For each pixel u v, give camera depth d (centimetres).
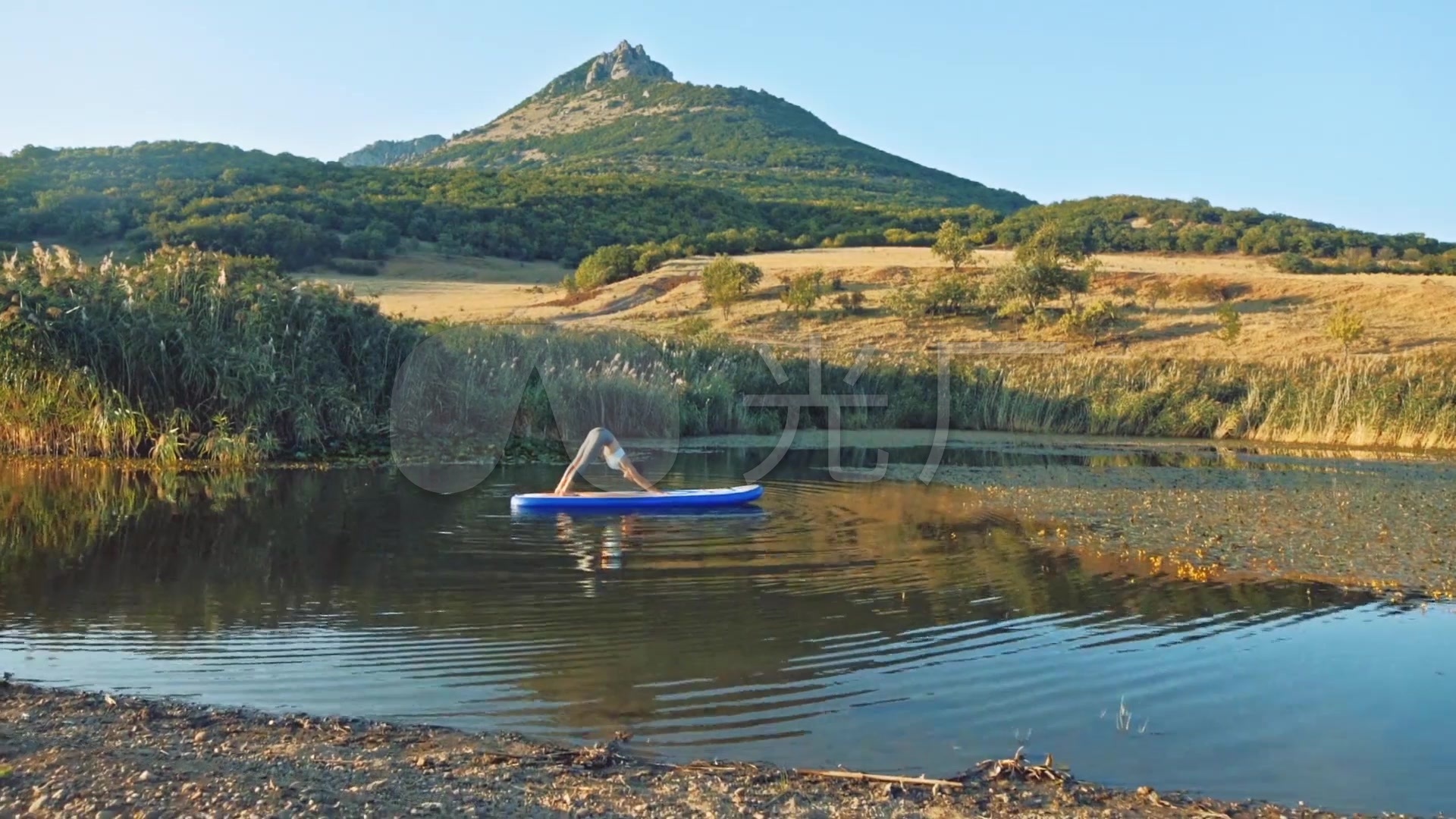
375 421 2209
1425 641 929
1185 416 3241
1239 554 1284
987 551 1293
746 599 1038
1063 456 2552
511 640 891
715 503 1608
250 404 2036
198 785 573
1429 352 4309
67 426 1994
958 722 733
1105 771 660
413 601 1010
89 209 6844
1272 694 796
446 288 6475
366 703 743
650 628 935
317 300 2248
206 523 1376
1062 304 5594
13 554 1179
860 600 1043
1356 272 7075
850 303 5553
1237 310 5456
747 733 705
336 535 1313
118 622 924
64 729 662
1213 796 629
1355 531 1452
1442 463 2442
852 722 729
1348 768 669
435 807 562
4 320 1950
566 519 1457
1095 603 1045
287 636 892
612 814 568
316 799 562
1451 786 645
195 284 2162
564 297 5994
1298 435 3056
